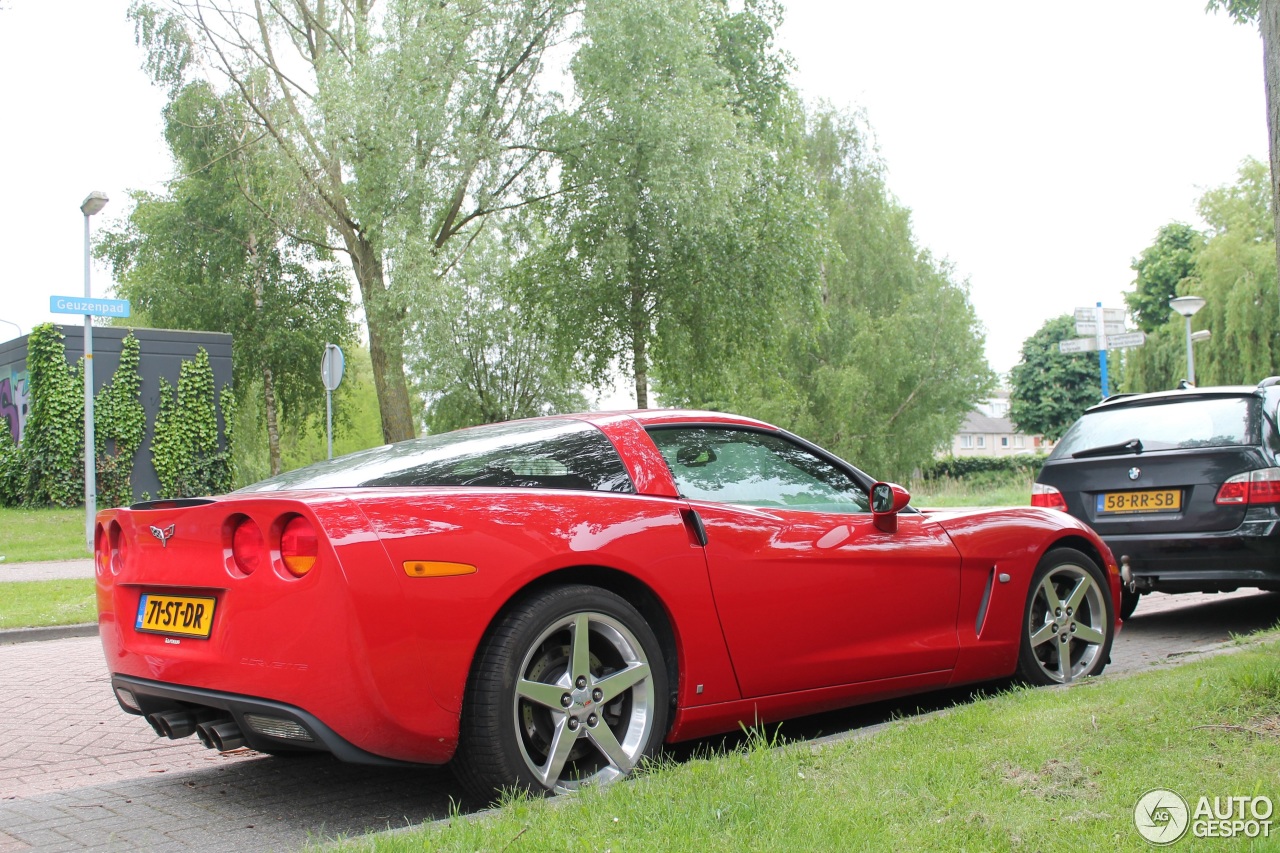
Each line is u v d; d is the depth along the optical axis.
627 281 25.25
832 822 2.63
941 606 4.45
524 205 24.02
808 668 3.95
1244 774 2.89
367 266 22.69
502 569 3.17
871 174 46.12
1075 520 5.20
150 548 3.53
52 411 25.45
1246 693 3.63
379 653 2.95
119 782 3.99
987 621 4.62
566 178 23.86
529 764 3.17
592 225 24.41
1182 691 3.80
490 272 25.75
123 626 3.65
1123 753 3.12
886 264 46.56
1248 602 8.91
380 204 20.36
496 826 2.74
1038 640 4.85
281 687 3.03
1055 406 72.62
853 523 4.24
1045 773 2.99
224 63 22.58
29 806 3.62
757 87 32.47
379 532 3.03
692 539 3.69
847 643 4.10
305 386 40.41
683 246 24.33
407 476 3.51
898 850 2.46
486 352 26.69
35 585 12.05
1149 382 44.78
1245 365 38.78
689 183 22.14
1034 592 4.84
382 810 3.51
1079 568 5.05
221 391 28.03
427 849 2.60
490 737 3.10
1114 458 7.12
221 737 3.33
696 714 3.63
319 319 39.47
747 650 3.77
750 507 3.97
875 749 3.32
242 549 3.19
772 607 3.85
